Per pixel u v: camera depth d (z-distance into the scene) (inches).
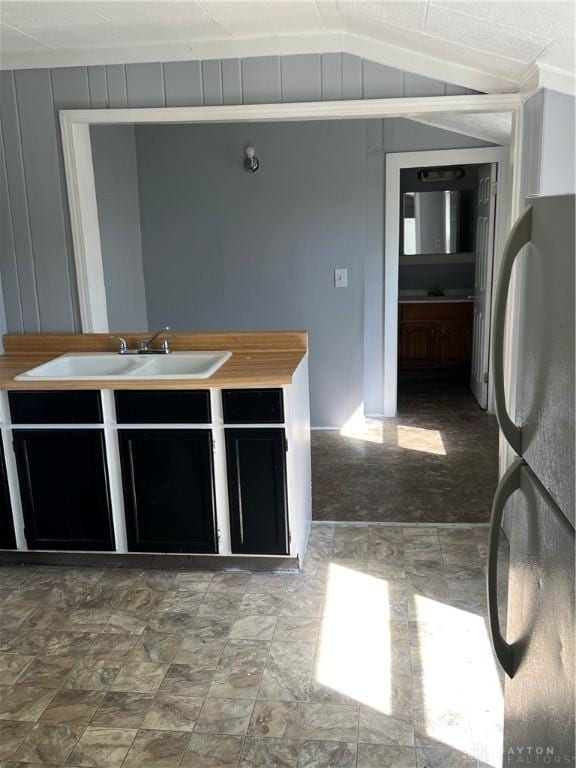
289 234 190.2
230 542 116.2
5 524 120.3
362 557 121.3
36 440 115.8
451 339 257.9
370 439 190.1
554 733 39.5
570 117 103.8
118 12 103.5
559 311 38.9
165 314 198.5
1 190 134.0
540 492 43.0
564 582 37.9
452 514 139.4
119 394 112.3
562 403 38.3
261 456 111.5
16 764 76.4
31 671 92.3
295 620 102.3
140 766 75.5
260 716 82.4
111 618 104.6
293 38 121.1
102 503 116.7
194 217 191.9
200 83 125.1
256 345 133.1
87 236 134.9
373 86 122.0
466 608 104.0
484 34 96.0
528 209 45.9
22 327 138.9
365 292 202.7
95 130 162.7
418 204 256.5
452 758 75.0
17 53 126.2
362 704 84.0
